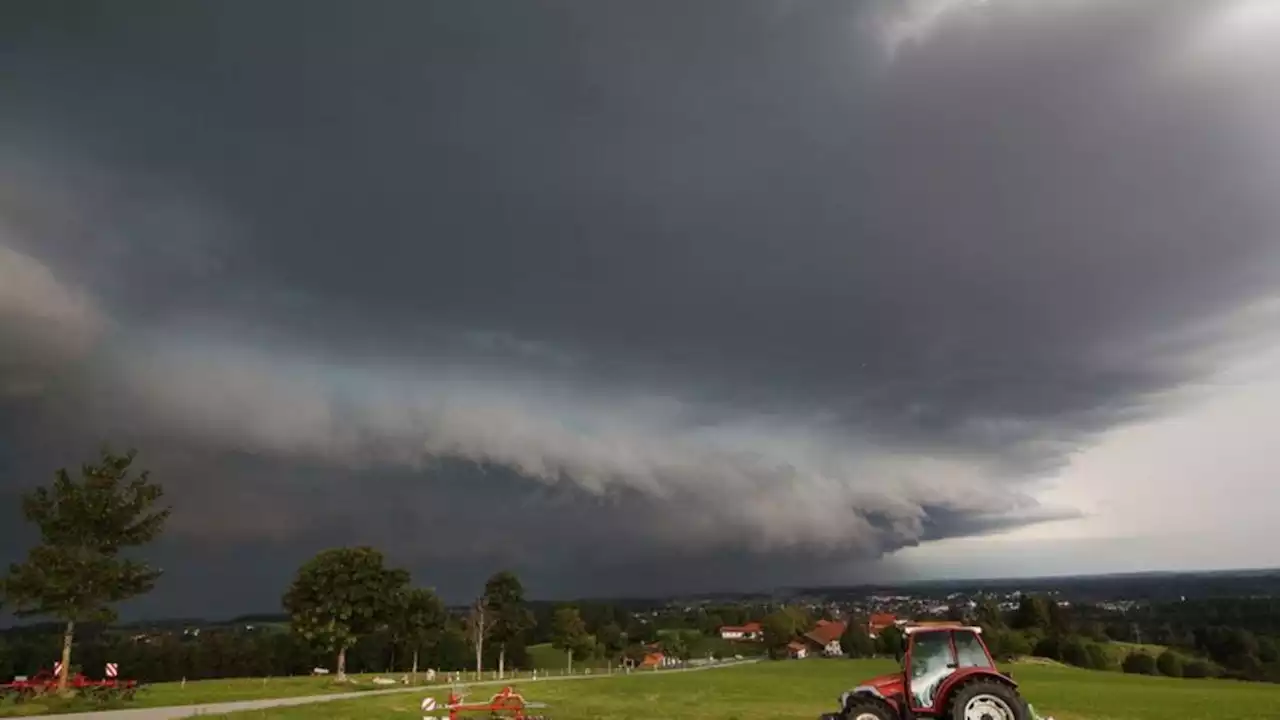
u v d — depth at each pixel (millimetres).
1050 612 157125
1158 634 162625
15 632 108188
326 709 33875
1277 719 37406
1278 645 138000
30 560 40719
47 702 37188
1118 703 50719
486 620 96000
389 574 74625
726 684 65625
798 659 147000
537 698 45844
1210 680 92875
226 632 130375
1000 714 17812
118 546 43812
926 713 18562
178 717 30406
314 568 71812
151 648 112375
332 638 69938
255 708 34719
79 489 42812
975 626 19188
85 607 41062
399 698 43781
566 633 114688
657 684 65562
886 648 153500
